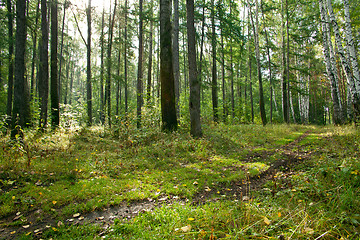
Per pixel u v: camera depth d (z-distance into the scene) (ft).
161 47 33.47
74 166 17.66
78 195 12.70
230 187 14.38
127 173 17.02
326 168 13.76
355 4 50.52
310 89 103.65
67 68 115.85
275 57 81.35
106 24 65.31
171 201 12.19
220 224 8.96
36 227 9.82
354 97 36.27
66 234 9.01
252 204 10.44
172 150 23.17
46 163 17.92
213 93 61.72
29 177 15.21
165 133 30.37
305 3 62.90
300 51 86.48
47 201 12.05
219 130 37.65
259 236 7.68
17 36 26.58
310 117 130.93
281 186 13.38
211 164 19.42
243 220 8.86
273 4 68.18
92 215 10.83
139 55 51.49
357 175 11.93
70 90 136.56
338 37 37.60
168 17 33.17
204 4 54.80
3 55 44.52
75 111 43.50
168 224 9.13
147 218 10.00
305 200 10.85
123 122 32.53
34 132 31.22
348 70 36.94
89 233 9.17
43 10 37.60
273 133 39.73
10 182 13.99
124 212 11.05
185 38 81.92
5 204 11.52
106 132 34.22
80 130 34.71
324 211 9.28
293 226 8.05
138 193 13.05
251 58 71.51
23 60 27.02
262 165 18.84
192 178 15.98
